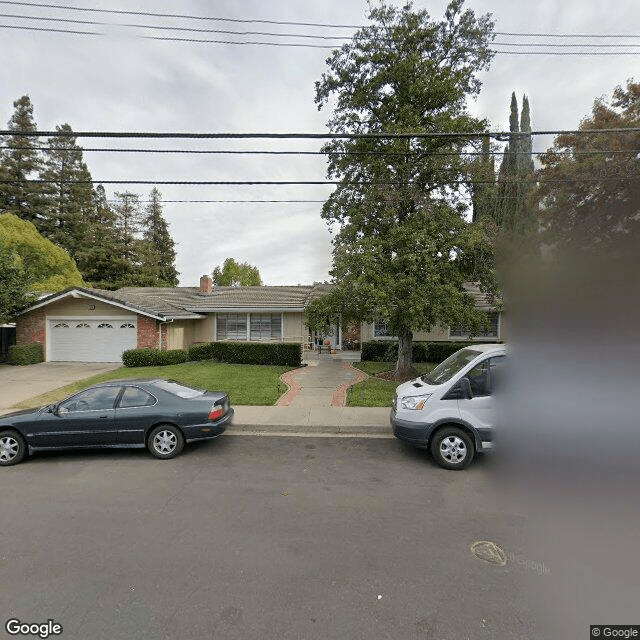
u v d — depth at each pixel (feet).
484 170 38.29
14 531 12.75
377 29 38.22
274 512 14.05
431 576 10.30
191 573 10.46
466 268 40.40
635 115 35.09
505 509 14.15
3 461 19.34
